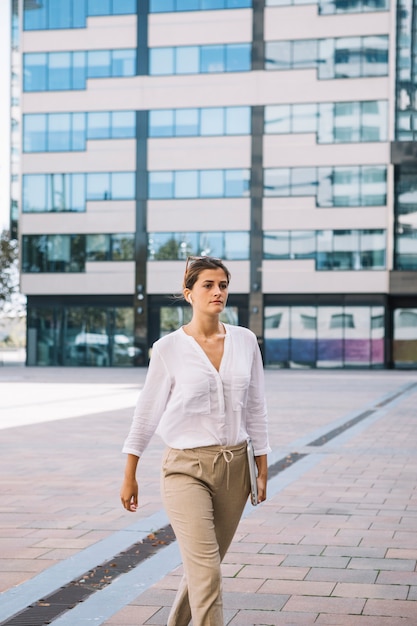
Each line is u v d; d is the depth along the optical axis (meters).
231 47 47.25
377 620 4.52
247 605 4.79
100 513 7.52
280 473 9.85
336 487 8.85
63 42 48.66
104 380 33.53
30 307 49.34
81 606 4.74
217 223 47.22
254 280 46.69
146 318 47.97
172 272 47.66
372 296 45.91
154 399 3.74
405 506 7.78
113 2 48.38
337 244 46.03
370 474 9.77
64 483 9.22
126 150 48.16
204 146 47.34
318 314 46.41
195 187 47.50
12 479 9.50
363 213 45.72
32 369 45.12
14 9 53.84
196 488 3.60
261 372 3.84
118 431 14.81
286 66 46.69
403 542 6.32
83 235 48.59
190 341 3.68
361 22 45.94
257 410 3.82
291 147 46.50
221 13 47.31
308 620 4.52
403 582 5.24
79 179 48.62
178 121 47.72
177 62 47.78
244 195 47.00
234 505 3.70
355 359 46.09
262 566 5.63
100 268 48.34
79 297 48.88
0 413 18.55
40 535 6.62
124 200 48.16
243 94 47.03
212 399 3.66
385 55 45.78
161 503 7.97
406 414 18.22
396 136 45.59
